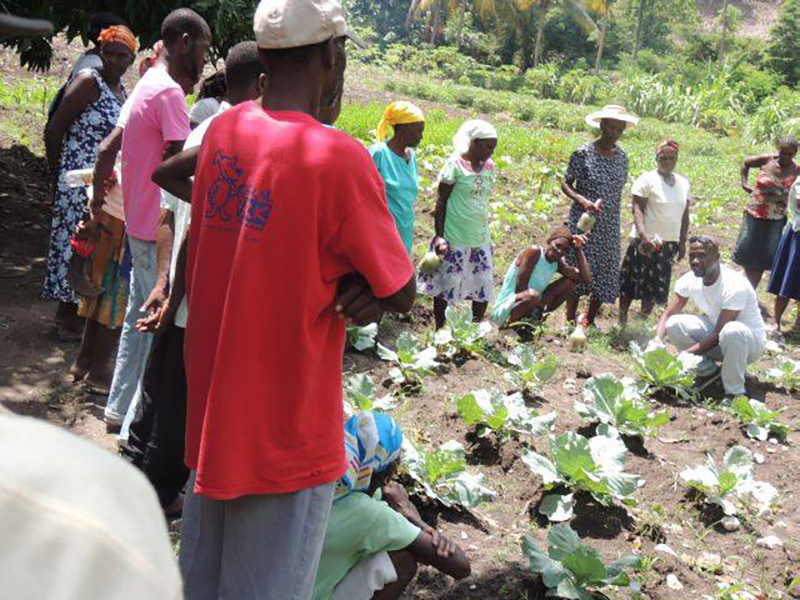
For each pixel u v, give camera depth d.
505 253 9.85
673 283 9.80
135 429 3.92
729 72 42.66
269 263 2.40
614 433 5.27
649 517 4.81
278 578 2.52
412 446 4.63
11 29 1.02
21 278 6.93
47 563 0.71
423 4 44.38
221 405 2.43
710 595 4.22
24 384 5.27
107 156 4.73
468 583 3.97
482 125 6.80
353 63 35.81
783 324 9.20
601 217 7.74
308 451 2.50
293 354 2.44
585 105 34.53
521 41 47.94
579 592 3.84
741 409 6.17
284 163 2.38
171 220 4.05
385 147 6.16
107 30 5.72
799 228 8.60
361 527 3.22
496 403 5.19
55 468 0.75
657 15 52.47
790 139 9.05
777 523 5.06
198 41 4.54
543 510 4.62
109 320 5.16
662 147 8.07
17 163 9.65
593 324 8.02
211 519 2.62
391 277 2.47
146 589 0.73
